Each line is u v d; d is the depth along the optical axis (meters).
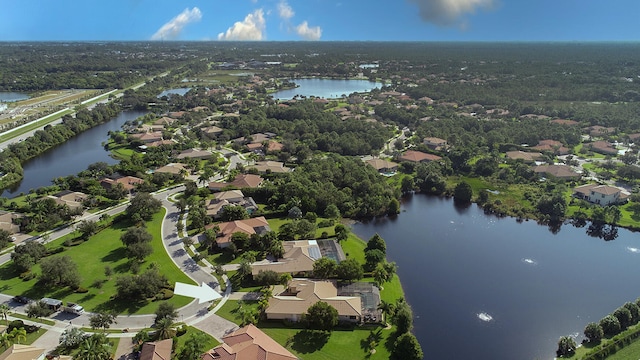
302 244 148.75
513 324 116.44
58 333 107.06
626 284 135.62
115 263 141.38
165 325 103.19
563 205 183.62
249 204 187.88
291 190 189.12
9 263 141.38
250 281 129.38
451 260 150.00
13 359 91.44
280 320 112.31
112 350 100.12
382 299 124.06
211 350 95.56
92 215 181.75
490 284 135.38
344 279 130.50
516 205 193.88
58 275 125.88
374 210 186.62
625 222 177.00
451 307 123.44
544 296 129.12
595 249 158.25
